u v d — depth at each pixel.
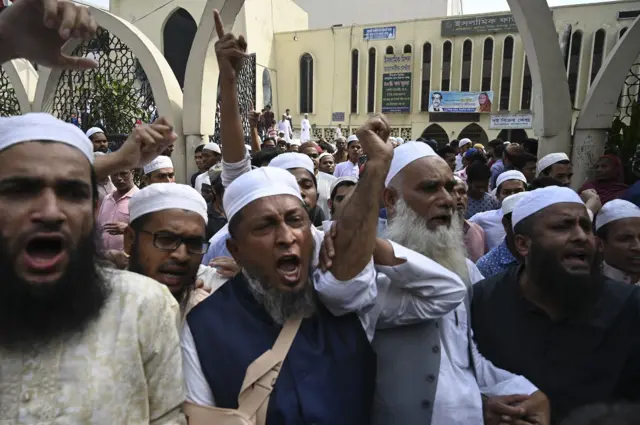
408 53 22.30
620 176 4.93
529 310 1.83
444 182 1.89
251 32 20.89
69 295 1.04
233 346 1.35
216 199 3.57
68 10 1.32
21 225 1.00
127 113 8.98
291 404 1.28
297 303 1.39
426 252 1.84
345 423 1.31
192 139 7.46
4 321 1.01
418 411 1.57
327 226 1.66
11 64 9.35
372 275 1.39
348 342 1.41
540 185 4.03
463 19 21.23
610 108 5.74
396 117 23.03
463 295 1.60
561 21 19.42
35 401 1.00
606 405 1.34
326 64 23.45
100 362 1.06
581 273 1.70
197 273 1.89
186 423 1.26
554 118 5.75
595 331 1.72
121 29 7.79
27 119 1.06
